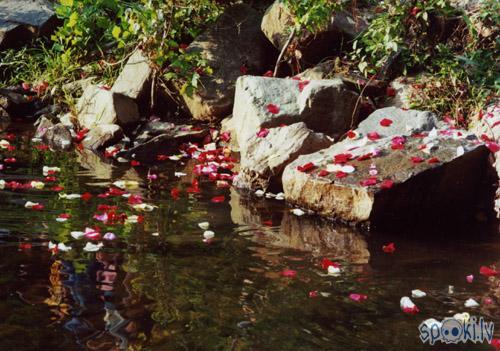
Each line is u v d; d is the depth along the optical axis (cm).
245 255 398
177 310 318
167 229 439
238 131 632
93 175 570
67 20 803
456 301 344
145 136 679
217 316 313
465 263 401
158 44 715
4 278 346
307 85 620
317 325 308
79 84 795
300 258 398
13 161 604
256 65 746
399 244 434
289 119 605
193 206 496
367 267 389
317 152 531
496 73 658
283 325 307
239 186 555
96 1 777
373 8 788
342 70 706
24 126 754
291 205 512
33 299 323
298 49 732
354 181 472
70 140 680
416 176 465
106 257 382
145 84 720
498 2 684
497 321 321
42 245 396
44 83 813
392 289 356
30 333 290
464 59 659
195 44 749
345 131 623
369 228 463
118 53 821
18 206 471
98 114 705
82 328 296
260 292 343
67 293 331
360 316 320
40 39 880
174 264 377
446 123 580
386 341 296
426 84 655
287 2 695
